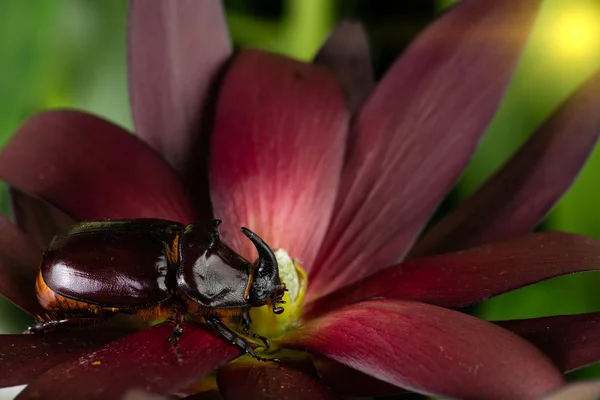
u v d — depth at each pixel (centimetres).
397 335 27
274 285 28
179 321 28
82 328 29
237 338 28
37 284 28
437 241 31
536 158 31
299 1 39
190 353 27
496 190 31
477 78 32
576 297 34
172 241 28
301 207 31
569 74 36
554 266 28
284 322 30
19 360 27
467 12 32
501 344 26
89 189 30
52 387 26
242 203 31
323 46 34
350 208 32
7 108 35
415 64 32
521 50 32
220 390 27
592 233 34
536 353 26
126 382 26
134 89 32
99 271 28
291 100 32
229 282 28
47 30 35
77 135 31
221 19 32
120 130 31
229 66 32
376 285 29
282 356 29
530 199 31
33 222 31
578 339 27
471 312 35
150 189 31
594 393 24
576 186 34
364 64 34
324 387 27
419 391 26
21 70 35
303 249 31
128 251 28
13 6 35
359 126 32
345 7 40
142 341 27
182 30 32
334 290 31
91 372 26
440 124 32
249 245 31
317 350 28
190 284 28
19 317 35
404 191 32
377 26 40
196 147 32
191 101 32
